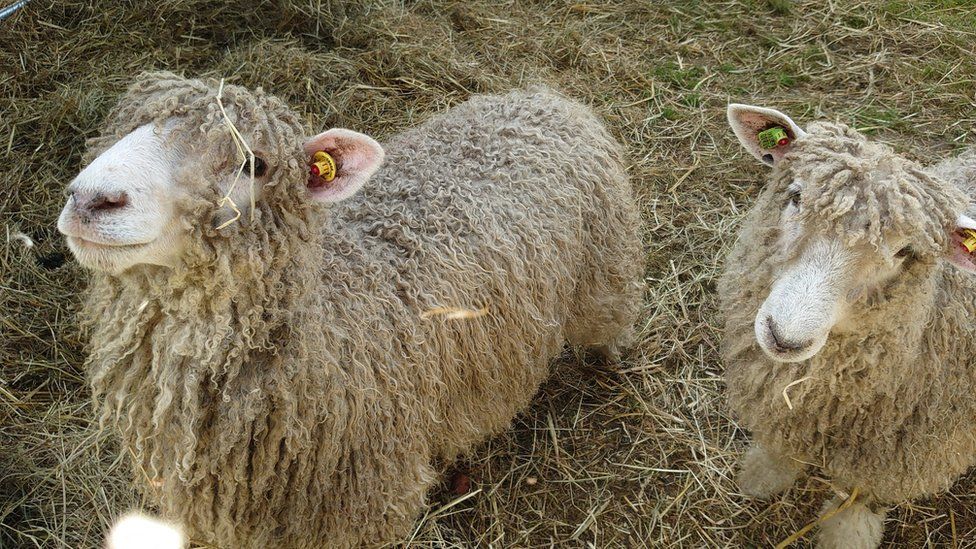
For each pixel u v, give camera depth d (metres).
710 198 2.21
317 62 2.35
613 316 1.71
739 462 1.72
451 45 2.56
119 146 1.08
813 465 1.58
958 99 2.51
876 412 1.41
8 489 1.56
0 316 1.77
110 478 1.59
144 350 1.19
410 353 1.34
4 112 2.10
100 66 2.25
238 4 2.46
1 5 2.29
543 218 1.49
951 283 1.39
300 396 1.22
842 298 1.25
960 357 1.39
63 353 1.76
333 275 1.30
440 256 1.38
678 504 1.66
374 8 2.57
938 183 1.26
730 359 1.54
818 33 2.80
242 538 1.31
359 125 2.25
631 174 2.26
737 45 2.75
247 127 1.12
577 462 1.72
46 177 2.01
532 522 1.63
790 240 1.29
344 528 1.33
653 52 2.70
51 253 1.90
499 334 1.45
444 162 1.50
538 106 1.62
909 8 2.89
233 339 1.17
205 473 1.23
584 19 2.81
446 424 1.44
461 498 1.61
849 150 1.29
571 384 1.84
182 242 1.10
